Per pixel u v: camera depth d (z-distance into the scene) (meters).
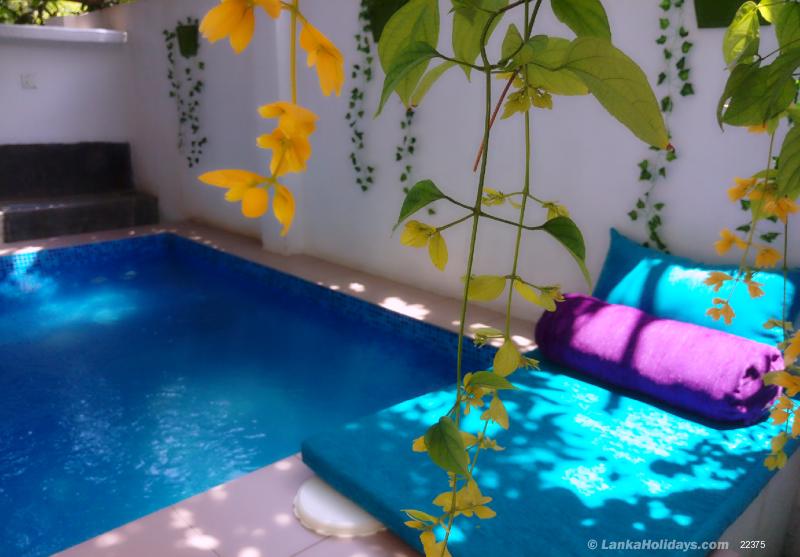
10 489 2.83
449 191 4.36
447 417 0.34
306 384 3.91
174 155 7.11
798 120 0.59
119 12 7.35
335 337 4.69
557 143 3.70
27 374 3.99
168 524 2.20
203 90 6.45
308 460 2.38
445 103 4.23
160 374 4.03
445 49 4.03
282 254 5.84
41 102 6.87
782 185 0.50
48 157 7.02
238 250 6.00
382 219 4.97
